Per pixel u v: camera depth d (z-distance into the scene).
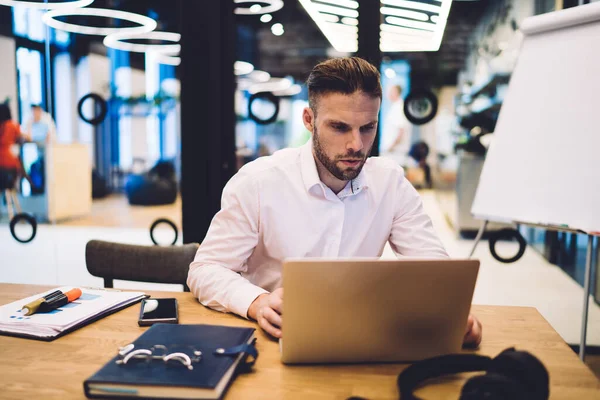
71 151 7.03
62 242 5.45
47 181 6.61
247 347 0.91
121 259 1.69
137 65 10.32
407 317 0.91
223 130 3.19
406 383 0.80
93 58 9.41
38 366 0.94
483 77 6.84
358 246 1.47
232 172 3.23
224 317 1.21
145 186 8.56
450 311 0.91
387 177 1.48
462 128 6.72
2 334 1.09
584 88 2.15
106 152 10.20
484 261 4.77
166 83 10.34
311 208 1.40
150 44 6.11
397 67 8.96
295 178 1.40
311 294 0.87
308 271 0.85
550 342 1.09
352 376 0.90
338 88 1.11
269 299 1.13
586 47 2.17
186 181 3.13
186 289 1.69
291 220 1.40
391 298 0.89
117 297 1.31
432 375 0.84
